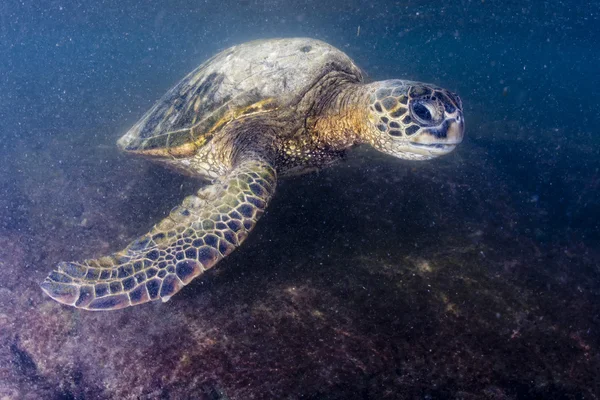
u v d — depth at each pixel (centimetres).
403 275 57
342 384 46
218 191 54
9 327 56
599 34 460
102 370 51
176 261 48
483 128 132
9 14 441
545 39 546
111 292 46
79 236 69
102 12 431
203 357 49
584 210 78
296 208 67
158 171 83
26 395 51
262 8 356
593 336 51
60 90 196
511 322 52
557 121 163
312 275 57
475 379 47
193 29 527
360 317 52
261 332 51
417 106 57
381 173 78
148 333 52
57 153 102
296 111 65
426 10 347
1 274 63
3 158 103
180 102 74
